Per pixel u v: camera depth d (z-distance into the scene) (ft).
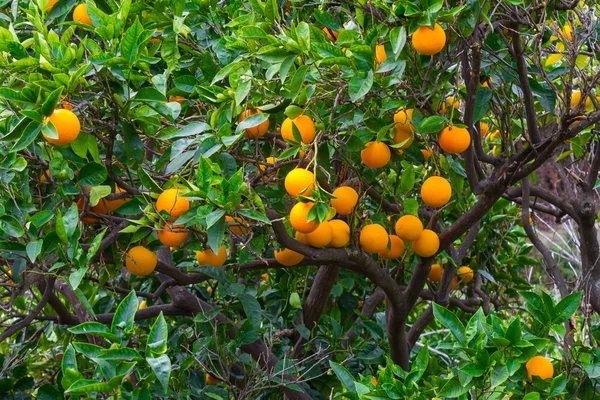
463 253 13.67
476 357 10.12
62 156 10.88
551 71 12.57
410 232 11.43
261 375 12.60
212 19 12.18
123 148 10.99
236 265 12.96
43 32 10.92
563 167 13.17
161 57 11.96
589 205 12.69
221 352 12.59
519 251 15.62
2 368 13.55
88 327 10.00
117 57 10.36
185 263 13.88
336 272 13.75
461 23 10.77
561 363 11.41
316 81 10.92
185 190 10.73
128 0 10.76
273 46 10.68
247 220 11.46
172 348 12.71
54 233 10.49
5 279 12.71
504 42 11.71
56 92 9.93
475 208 11.80
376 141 11.09
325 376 13.73
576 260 15.21
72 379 9.78
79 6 11.73
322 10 11.62
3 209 10.46
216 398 12.05
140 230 11.05
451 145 10.98
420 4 10.44
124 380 10.40
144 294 12.92
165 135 11.12
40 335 14.80
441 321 10.41
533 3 11.62
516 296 15.61
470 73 11.32
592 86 11.05
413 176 11.43
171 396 11.67
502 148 12.17
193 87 11.81
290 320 14.70
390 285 12.14
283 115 11.52
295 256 11.76
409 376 10.21
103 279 11.68
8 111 10.77
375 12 11.05
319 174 11.21
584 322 12.11
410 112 11.15
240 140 11.57
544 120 13.29
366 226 11.35
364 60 10.62
